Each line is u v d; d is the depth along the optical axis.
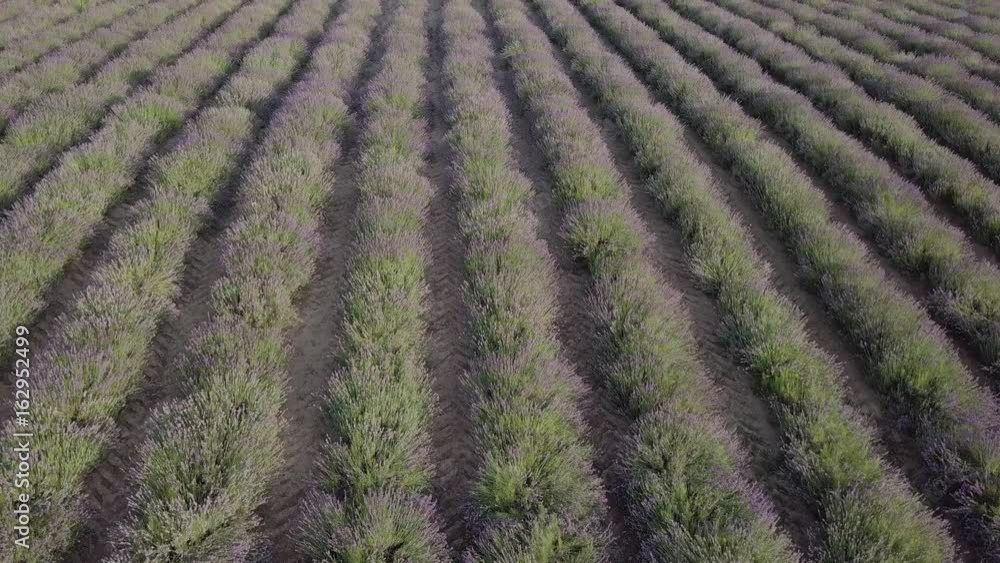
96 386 4.24
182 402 4.14
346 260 6.31
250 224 6.07
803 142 8.52
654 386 4.52
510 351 4.77
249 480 3.74
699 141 9.19
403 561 3.36
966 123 8.84
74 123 7.99
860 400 4.75
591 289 5.82
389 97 9.50
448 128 9.23
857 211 7.12
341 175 7.95
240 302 5.09
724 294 5.63
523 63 11.20
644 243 6.32
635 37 13.02
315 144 7.81
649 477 3.85
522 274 5.57
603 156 7.85
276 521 3.84
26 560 3.27
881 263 6.43
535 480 3.81
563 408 4.32
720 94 10.42
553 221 7.05
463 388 4.77
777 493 4.07
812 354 4.91
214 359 4.55
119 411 4.43
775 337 4.93
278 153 7.52
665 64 11.29
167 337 5.19
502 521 3.58
